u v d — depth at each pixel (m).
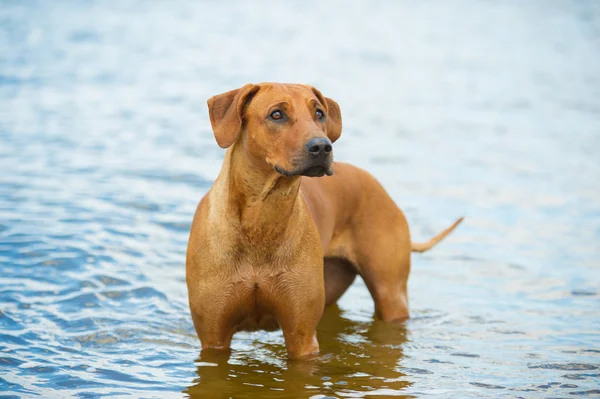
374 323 9.27
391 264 9.10
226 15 42.97
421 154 18.34
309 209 7.93
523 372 7.88
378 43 36.56
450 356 8.30
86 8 41.44
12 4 40.69
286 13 45.22
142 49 31.20
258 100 7.12
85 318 8.89
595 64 32.72
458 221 9.83
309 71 28.81
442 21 44.59
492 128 21.55
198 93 23.61
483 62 32.81
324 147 6.69
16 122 18.88
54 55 28.67
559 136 20.73
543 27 43.06
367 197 9.08
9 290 9.54
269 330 8.05
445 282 10.85
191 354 8.17
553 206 14.52
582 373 7.85
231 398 7.11
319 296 7.71
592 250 12.17
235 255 7.41
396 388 7.40
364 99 24.88
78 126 18.80
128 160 16.00
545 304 10.05
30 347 8.12
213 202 7.54
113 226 12.06
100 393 7.15
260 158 7.09
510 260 11.73
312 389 7.34
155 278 10.22
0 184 13.95
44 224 11.96
